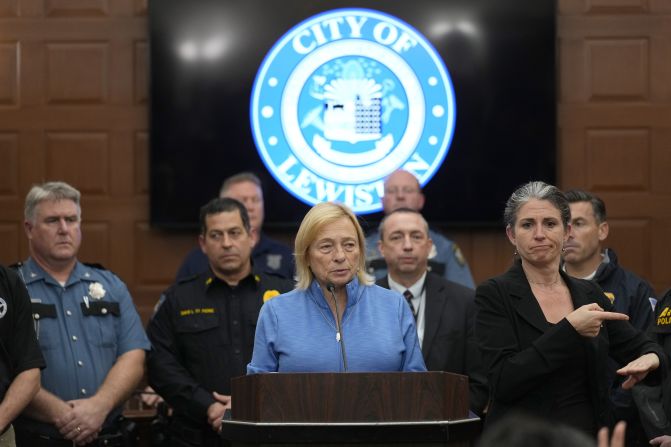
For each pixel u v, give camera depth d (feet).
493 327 17.02
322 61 32.81
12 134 33.22
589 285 17.46
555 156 32.81
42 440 21.07
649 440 19.03
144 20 33.32
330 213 16.93
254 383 14.39
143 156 33.30
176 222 32.83
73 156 33.24
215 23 32.81
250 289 23.40
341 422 14.26
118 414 22.50
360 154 32.76
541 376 16.28
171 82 32.78
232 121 32.81
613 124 33.32
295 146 32.76
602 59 33.32
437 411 14.42
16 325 19.67
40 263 22.43
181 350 23.20
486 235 33.27
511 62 32.86
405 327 17.11
